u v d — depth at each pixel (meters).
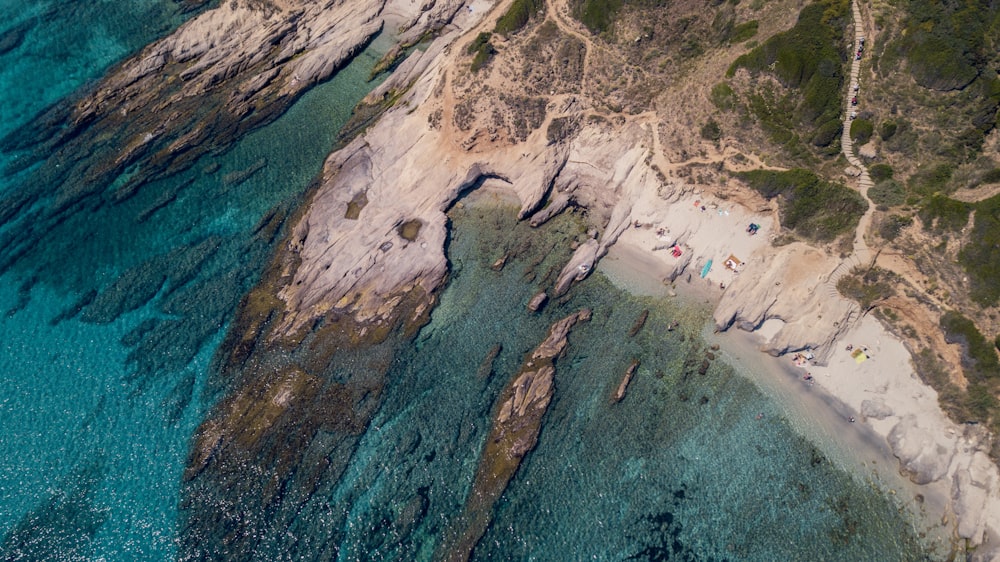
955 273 59.22
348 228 70.94
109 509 58.06
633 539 56.19
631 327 65.44
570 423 60.94
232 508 57.81
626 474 58.78
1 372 65.31
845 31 66.06
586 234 70.69
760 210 66.94
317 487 58.44
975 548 54.19
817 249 64.38
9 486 59.22
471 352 64.44
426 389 62.75
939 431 58.09
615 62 72.81
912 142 63.03
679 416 61.12
